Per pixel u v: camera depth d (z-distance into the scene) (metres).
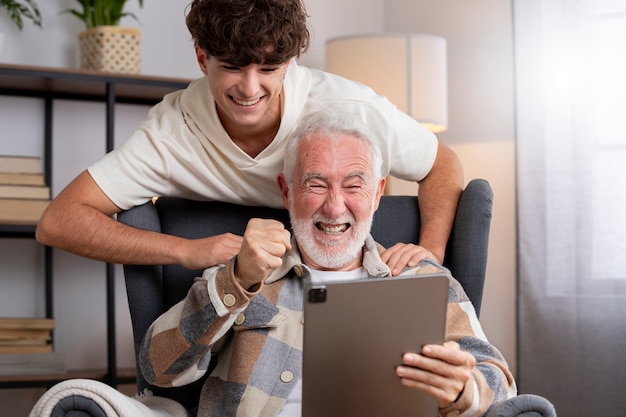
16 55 3.67
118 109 3.85
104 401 1.62
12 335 3.29
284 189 2.06
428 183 2.26
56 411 1.61
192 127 2.12
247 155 2.08
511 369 3.70
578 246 3.29
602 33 3.23
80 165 3.77
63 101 3.74
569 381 3.30
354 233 1.93
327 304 1.46
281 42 1.90
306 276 1.95
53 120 3.73
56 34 3.73
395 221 2.23
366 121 2.15
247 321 1.92
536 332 3.41
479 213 2.13
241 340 1.92
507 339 3.74
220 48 1.88
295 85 2.12
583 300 3.27
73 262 3.74
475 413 1.64
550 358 3.37
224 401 1.90
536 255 3.42
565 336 3.32
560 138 3.36
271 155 2.11
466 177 3.97
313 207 1.91
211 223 2.18
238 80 1.94
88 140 3.78
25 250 3.66
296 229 1.95
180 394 2.04
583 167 3.28
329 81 2.19
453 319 1.90
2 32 3.54
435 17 4.14
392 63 3.59
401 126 2.20
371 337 1.50
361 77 3.62
